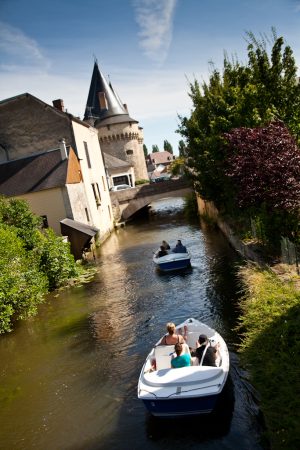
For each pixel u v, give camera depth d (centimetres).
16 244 1499
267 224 1281
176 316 1157
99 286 1627
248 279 1143
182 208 4506
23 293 1338
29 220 1859
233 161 1378
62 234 2128
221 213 2169
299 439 538
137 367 900
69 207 2262
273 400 634
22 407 815
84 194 2622
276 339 785
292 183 1168
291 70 1608
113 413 745
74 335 1145
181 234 2656
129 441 662
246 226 1639
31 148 2791
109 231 3281
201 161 2081
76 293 1571
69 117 2700
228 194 1823
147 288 1496
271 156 1213
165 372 705
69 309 1383
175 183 3962
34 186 2295
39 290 1459
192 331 918
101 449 655
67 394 838
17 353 1087
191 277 1536
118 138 5869
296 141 1459
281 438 560
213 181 2080
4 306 1223
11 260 1396
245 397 719
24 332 1234
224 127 1675
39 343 1128
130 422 712
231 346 906
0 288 1223
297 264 1052
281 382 665
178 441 645
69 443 681
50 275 1658
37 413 784
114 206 3781
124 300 1394
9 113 2788
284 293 959
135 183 5722
